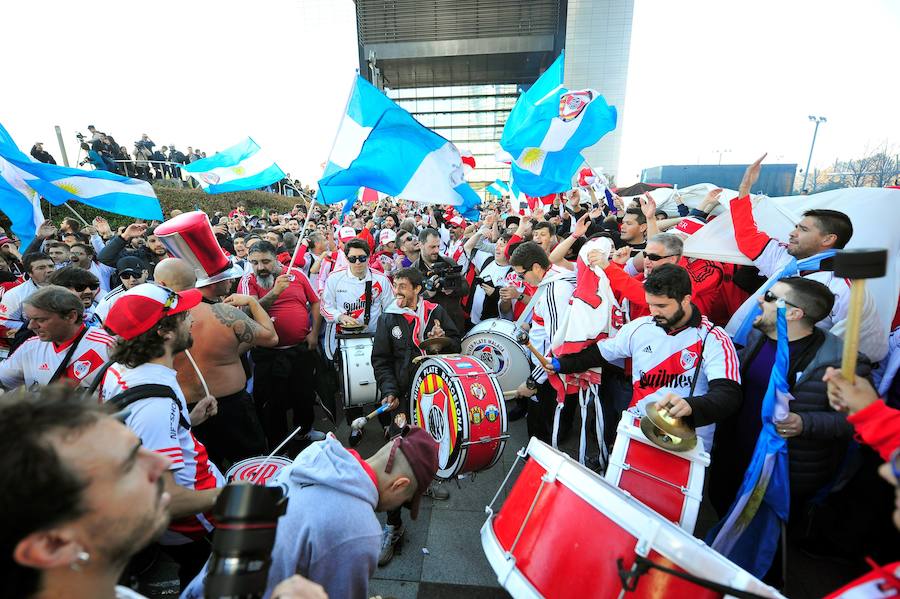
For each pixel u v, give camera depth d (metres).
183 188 17.09
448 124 44.00
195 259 2.82
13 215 6.07
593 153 38.81
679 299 2.32
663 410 2.04
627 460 2.09
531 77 40.78
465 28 35.38
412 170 4.71
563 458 1.75
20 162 5.75
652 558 1.40
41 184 6.03
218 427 2.83
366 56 36.62
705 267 3.96
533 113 5.43
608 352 2.74
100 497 0.74
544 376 3.14
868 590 1.00
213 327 2.71
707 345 2.33
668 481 1.99
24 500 0.65
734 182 18.33
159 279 2.42
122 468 0.78
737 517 2.07
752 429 2.37
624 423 2.20
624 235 4.67
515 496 1.86
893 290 2.41
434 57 36.50
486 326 4.30
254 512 0.89
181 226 2.73
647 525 1.42
